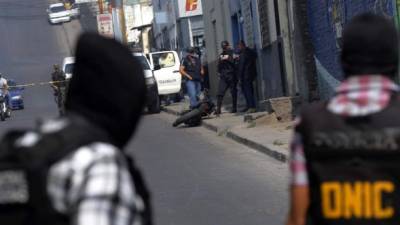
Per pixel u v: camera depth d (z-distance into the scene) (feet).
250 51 76.89
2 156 9.54
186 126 73.41
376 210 11.96
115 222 9.20
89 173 9.33
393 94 12.33
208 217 32.35
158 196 37.60
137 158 51.96
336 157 12.13
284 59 70.08
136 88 10.33
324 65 61.46
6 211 9.35
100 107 10.23
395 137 11.92
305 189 12.47
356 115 12.16
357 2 52.29
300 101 62.75
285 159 44.83
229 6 96.73
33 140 9.70
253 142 52.70
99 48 10.23
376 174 11.97
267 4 75.61
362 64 12.38
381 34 12.34
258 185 38.93
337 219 12.09
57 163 9.43
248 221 31.24
